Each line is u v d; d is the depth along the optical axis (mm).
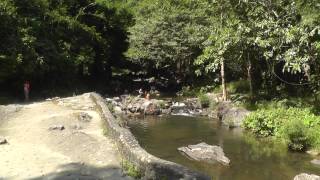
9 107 19484
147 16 39406
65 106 20172
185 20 35156
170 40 35094
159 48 36188
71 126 15188
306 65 21062
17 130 15109
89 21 38906
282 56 21812
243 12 24078
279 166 14383
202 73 34938
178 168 9164
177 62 39250
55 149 12547
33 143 13281
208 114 24922
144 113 25344
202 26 33469
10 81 28375
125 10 43844
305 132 16703
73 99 22266
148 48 36688
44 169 10695
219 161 14891
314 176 12141
